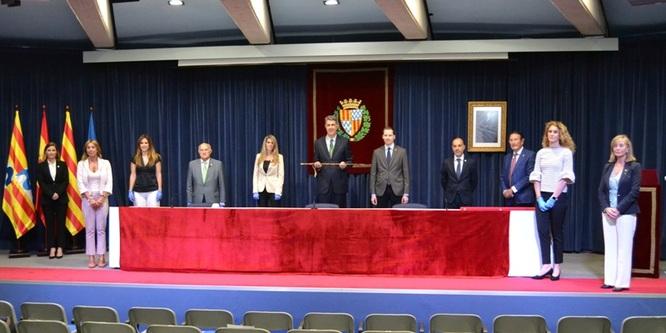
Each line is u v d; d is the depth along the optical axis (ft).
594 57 28.22
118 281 21.67
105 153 31.01
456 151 25.43
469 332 16.55
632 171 19.79
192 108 31.24
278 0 26.96
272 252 22.47
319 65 30.50
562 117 28.55
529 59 28.96
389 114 29.99
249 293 20.33
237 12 24.35
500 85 29.37
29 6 26.66
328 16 27.86
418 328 18.71
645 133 27.30
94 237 24.57
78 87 30.81
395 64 29.96
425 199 29.94
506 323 16.21
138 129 31.19
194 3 26.96
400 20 24.86
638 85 27.43
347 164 25.27
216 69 31.12
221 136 31.14
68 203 28.66
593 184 28.27
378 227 22.03
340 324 16.92
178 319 20.70
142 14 27.84
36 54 30.48
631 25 26.53
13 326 17.37
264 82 30.94
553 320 19.35
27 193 28.89
